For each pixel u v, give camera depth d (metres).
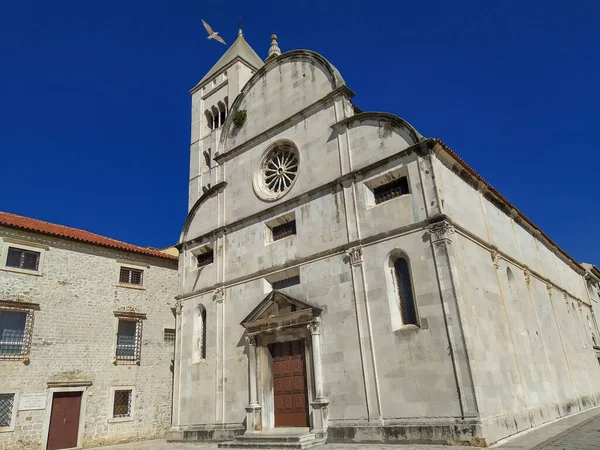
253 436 20.59
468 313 17.66
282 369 22.48
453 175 21.02
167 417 30.86
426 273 18.36
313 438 18.86
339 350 20.09
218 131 45.88
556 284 32.66
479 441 15.36
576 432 17.25
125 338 30.39
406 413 17.45
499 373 18.27
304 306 21.38
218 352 25.38
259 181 27.00
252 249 25.59
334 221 22.14
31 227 27.11
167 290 33.50
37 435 24.81
